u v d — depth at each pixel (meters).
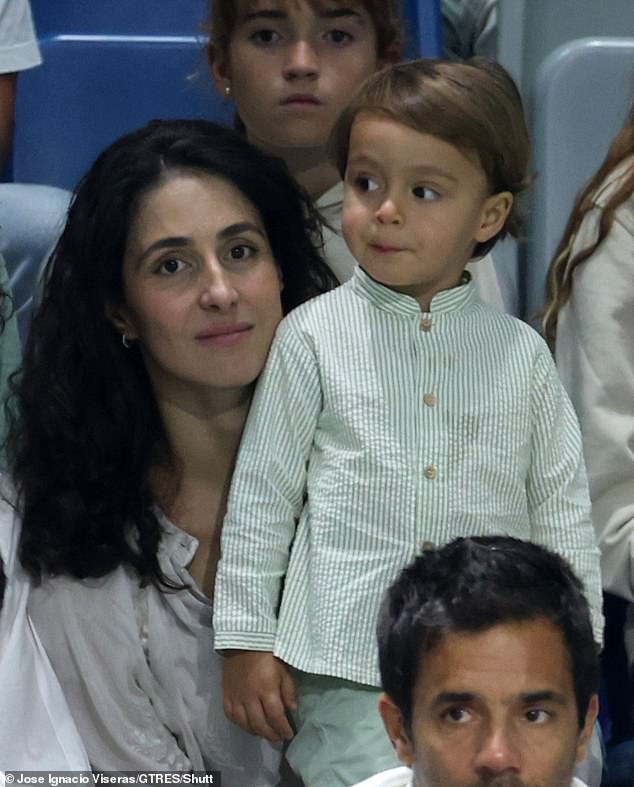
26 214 6.18
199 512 5.15
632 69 6.62
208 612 5.06
